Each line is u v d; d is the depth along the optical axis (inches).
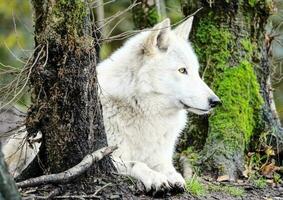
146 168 366.3
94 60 339.0
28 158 405.1
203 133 497.0
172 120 415.8
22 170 386.6
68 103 330.3
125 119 403.2
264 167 471.8
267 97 509.4
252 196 410.6
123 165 369.1
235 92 486.6
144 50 406.9
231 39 499.5
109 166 349.4
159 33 408.2
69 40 325.7
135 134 405.1
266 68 512.4
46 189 327.3
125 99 401.7
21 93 336.2
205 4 506.0
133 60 407.8
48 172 338.3
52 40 324.2
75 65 328.5
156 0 657.0
